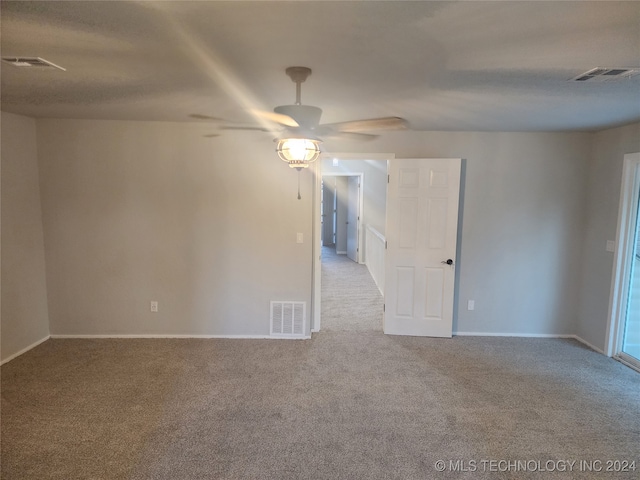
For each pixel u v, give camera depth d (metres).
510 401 3.15
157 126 4.17
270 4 1.40
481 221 4.47
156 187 4.24
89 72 2.27
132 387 3.30
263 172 4.29
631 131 3.76
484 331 4.63
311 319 4.65
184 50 1.89
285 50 1.87
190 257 4.36
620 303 3.95
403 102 2.92
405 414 2.95
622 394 3.28
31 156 4.04
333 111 3.25
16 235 3.87
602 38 1.68
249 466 2.38
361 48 1.82
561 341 4.46
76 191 4.19
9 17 1.53
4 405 3.01
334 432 2.72
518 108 3.08
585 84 2.39
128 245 4.30
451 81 2.36
